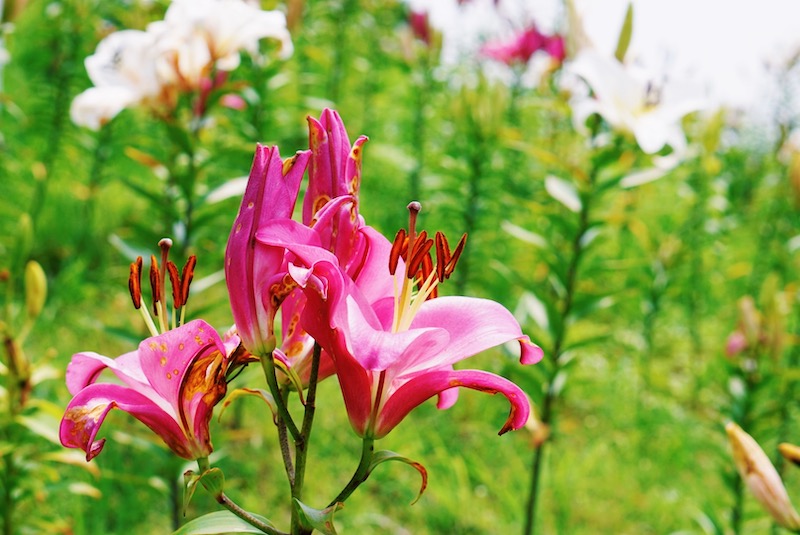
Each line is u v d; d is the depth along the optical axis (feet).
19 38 10.92
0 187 9.70
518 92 10.54
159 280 2.64
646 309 9.07
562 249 8.34
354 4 11.32
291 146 8.84
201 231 5.36
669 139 5.16
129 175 10.77
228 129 7.20
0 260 8.20
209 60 5.16
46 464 5.83
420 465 2.57
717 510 6.63
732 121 12.48
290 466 2.61
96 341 7.93
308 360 2.68
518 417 2.56
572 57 5.37
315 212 2.60
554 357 5.35
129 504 5.82
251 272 2.50
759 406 7.64
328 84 11.30
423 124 9.88
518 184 9.53
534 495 5.49
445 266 2.61
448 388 2.55
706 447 8.04
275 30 5.27
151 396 2.57
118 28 8.02
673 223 12.16
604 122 6.12
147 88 5.13
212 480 2.57
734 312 10.71
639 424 8.34
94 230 9.74
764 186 12.77
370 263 2.61
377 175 11.66
